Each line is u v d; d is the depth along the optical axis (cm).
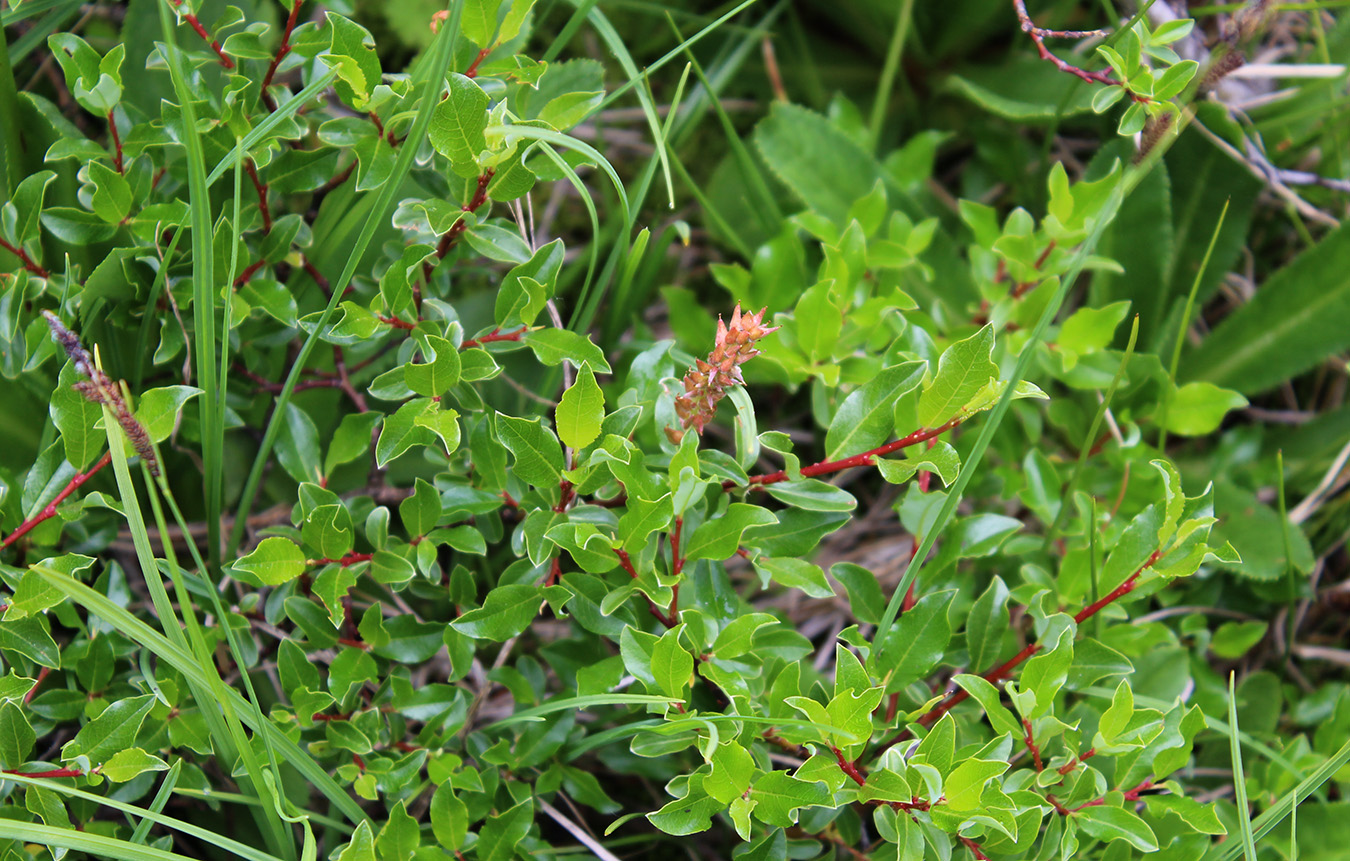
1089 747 88
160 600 80
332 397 91
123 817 88
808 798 80
